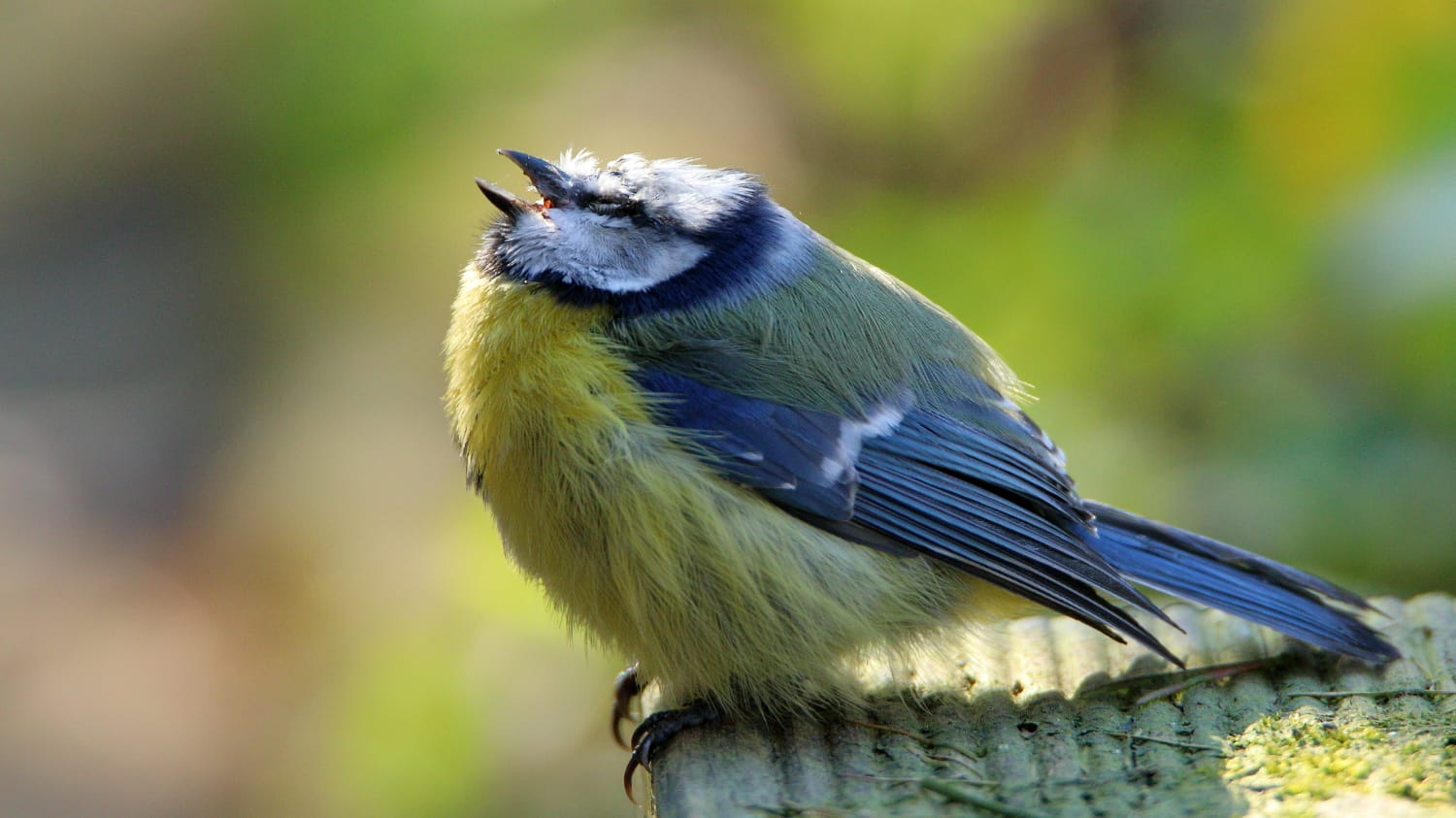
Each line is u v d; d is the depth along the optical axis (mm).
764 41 12219
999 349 10625
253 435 14281
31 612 14891
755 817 5621
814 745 6410
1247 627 7387
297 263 13227
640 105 12164
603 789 9898
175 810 12672
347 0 12422
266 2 13008
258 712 12523
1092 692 6758
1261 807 5434
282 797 11125
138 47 17641
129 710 13672
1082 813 5516
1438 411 9758
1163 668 6973
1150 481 10086
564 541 7129
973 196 11477
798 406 7230
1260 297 10164
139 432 16734
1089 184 11141
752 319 7477
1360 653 6820
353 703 10289
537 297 7531
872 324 7582
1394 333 9539
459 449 7738
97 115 17891
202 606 14352
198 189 17203
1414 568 9805
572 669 10008
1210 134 10805
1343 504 9914
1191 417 10375
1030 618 7871
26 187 18094
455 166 12180
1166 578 7469
